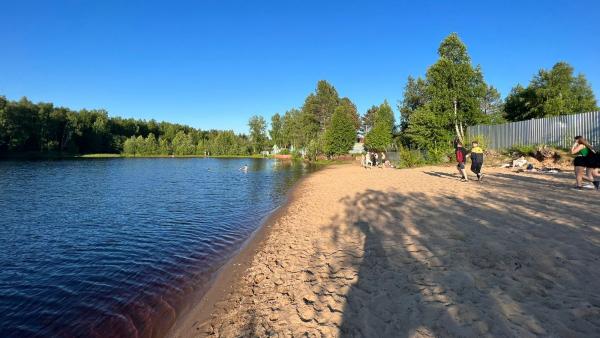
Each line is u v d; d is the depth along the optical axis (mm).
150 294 6621
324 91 79500
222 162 70500
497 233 6738
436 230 7516
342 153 63375
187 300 6203
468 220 8055
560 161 19781
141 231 11586
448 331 3574
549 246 5648
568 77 42625
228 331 4664
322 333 4004
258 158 98188
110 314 5906
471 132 29516
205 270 7730
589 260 4906
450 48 32531
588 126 20484
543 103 41469
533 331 3361
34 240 10648
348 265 6145
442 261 5621
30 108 78250
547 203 9203
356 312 4367
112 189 23219
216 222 12766
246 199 18453
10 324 5695
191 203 17219
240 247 9336
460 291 4453
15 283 7359
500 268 5016
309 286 5539
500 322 3590
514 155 23828
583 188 11328
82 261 8688
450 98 31969
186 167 50938
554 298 3951
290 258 7309
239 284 6457
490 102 58969
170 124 126125
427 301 4309
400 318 4020
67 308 6195
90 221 13211
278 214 13250
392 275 5359
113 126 105375
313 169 43188
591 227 6516
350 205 12141
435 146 31281
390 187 15734
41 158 75938
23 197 19453
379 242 7219
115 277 7578
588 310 3605
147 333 5211
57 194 20672
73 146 87125
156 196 19828
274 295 5559
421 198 11875
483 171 20266
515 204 9406
